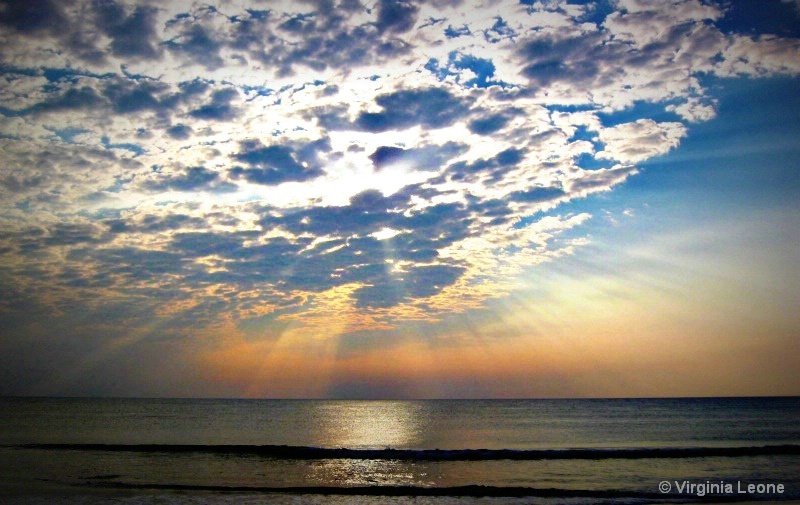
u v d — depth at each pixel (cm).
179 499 2062
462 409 12419
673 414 9269
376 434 5228
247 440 4500
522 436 5000
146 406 12788
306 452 3397
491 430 5778
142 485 2359
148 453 3350
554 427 6203
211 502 2016
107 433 4969
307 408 12750
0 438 4412
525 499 2084
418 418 8419
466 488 2253
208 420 7275
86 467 2825
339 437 4888
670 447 3769
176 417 7869
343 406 15062
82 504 1958
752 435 4978
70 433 4922
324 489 2267
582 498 2084
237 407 12875
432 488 2248
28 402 15700
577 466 2888
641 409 11562
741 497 2103
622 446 4022
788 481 2436
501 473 2694
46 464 2905
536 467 2862
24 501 2003
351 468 2858
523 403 17875
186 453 3359
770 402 16325
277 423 6888
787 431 5378
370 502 2036
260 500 2055
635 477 2561
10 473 2622
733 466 2847
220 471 2747
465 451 3381
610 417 8394
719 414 9162
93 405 13175
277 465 2947
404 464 2980
